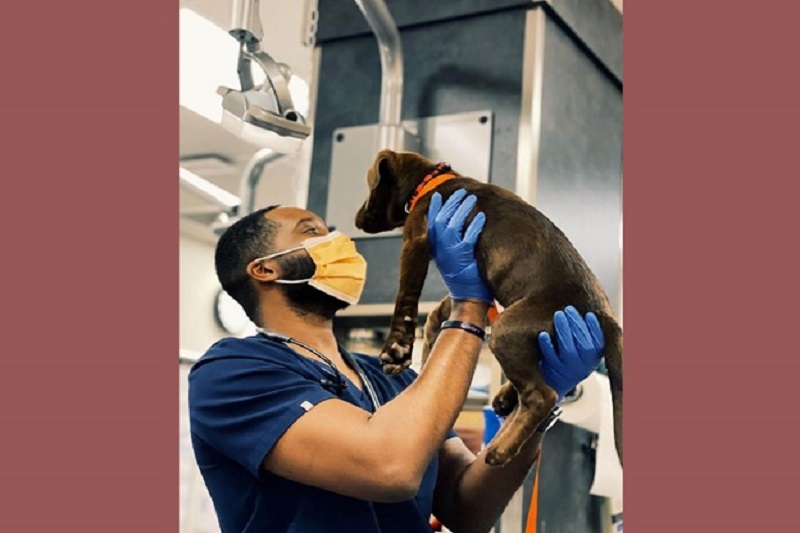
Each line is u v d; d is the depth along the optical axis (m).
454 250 1.90
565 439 2.53
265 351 1.93
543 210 2.57
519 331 1.81
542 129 2.58
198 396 1.89
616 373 1.87
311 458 1.76
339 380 1.98
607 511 2.54
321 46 2.80
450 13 2.67
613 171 2.77
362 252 2.71
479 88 2.63
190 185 2.43
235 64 2.42
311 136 2.75
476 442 2.59
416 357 2.64
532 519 2.19
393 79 2.66
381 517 1.95
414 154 2.08
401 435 1.75
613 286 2.71
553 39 2.63
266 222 2.11
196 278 2.43
